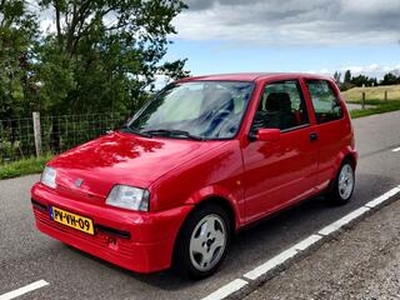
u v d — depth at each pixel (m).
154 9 21.91
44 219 4.17
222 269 4.11
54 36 18.42
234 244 4.71
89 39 20.88
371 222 5.39
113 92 20.64
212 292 3.70
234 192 4.11
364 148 10.90
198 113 4.65
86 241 3.78
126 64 20.84
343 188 6.02
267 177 4.50
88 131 14.01
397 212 5.77
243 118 4.38
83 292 3.70
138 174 3.64
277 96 4.84
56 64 17.31
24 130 12.36
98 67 20.66
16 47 16.17
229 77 5.02
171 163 3.77
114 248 3.59
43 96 16.59
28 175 8.21
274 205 4.70
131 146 4.28
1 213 5.79
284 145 4.72
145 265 3.49
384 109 23.42
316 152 5.27
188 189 3.70
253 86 4.66
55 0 19.20
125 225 3.46
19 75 15.95
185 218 3.68
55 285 3.82
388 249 4.54
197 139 4.30
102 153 4.20
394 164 8.86
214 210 3.92
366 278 3.90
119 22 21.91
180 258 3.74
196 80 5.21
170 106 4.97
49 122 13.38
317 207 5.98
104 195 3.66
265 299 3.57
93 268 4.13
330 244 4.71
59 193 4.01
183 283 3.85
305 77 5.42
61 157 4.37
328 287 3.75
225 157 4.04
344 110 6.05
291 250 4.55
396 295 3.60
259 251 4.53
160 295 3.65
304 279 3.90
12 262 4.27
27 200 6.42
